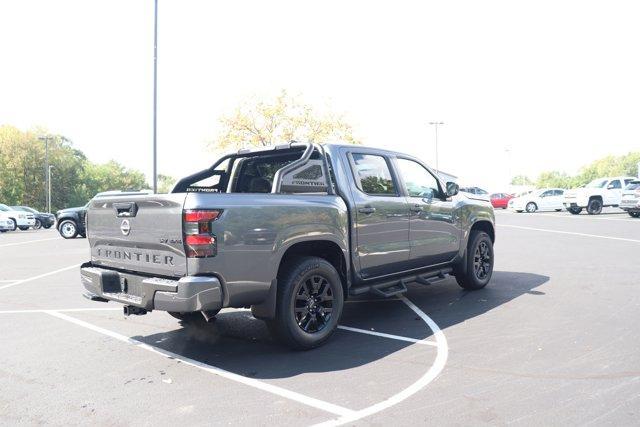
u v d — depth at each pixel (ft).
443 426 10.21
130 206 14.78
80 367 14.56
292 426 10.41
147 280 13.88
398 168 19.72
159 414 11.19
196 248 13.07
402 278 19.70
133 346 16.58
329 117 112.06
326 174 17.17
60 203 258.57
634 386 12.01
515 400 11.39
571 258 33.96
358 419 10.66
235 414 11.07
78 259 42.73
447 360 14.25
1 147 226.17
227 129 108.68
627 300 21.01
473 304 21.21
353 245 17.10
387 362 14.26
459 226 22.30
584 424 10.17
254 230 14.06
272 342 16.69
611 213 91.45
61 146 276.00
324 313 16.08
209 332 18.15
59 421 10.95
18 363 15.03
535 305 20.61
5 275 33.76
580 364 13.58
